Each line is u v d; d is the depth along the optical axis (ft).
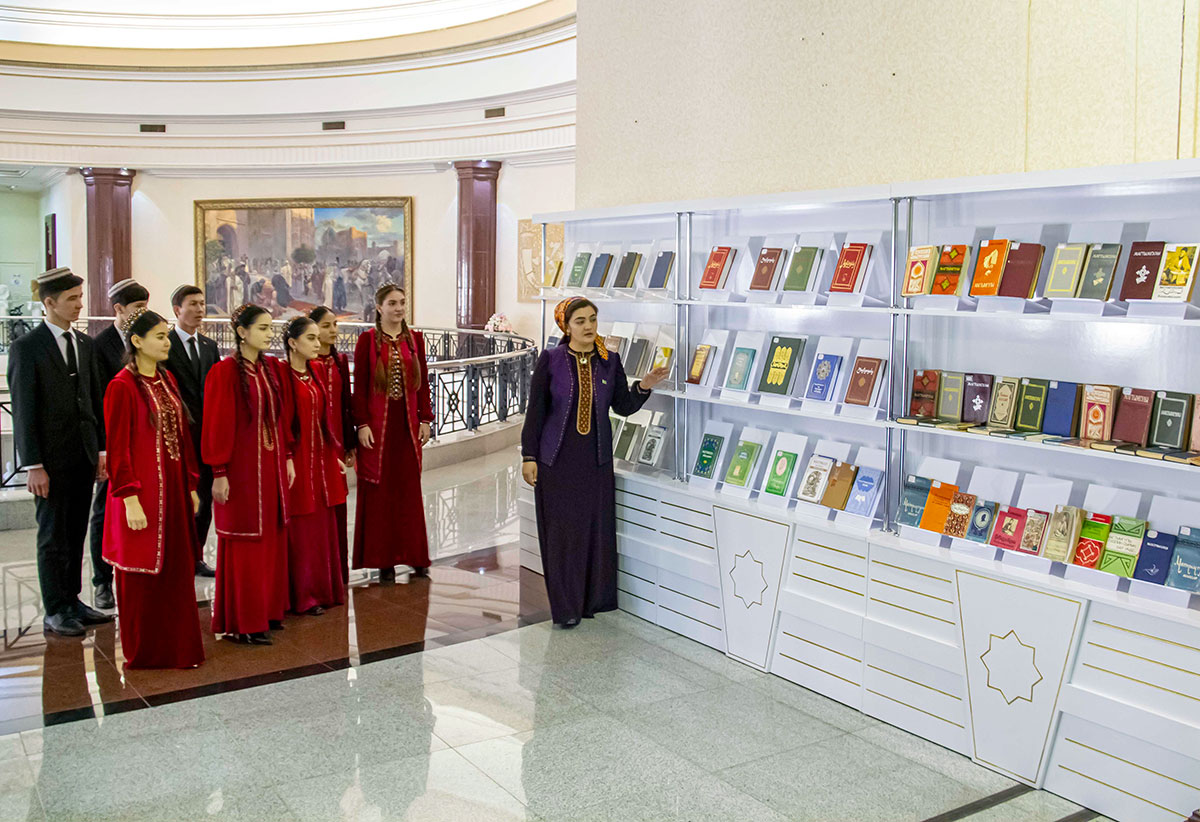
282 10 51.29
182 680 13.15
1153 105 10.30
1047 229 10.98
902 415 12.16
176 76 52.31
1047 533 10.43
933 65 12.42
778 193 13.43
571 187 46.93
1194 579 9.23
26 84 52.80
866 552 12.01
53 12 52.19
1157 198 10.05
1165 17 10.19
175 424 13.41
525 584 17.79
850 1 13.39
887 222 12.71
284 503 14.92
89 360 15.01
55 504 14.69
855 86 13.39
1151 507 9.88
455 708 12.25
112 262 55.06
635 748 11.16
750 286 13.66
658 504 15.40
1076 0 10.93
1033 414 10.84
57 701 12.39
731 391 14.14
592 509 15.43
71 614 15.02
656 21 16.58
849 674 12.39
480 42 46.34
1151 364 10.13
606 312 17.71
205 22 51.93
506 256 50.26
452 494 24.93
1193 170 8.92
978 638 10.76
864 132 13.30
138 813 9.62
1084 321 10.24
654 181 16.76
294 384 15.38
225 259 55.36
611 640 14.88
